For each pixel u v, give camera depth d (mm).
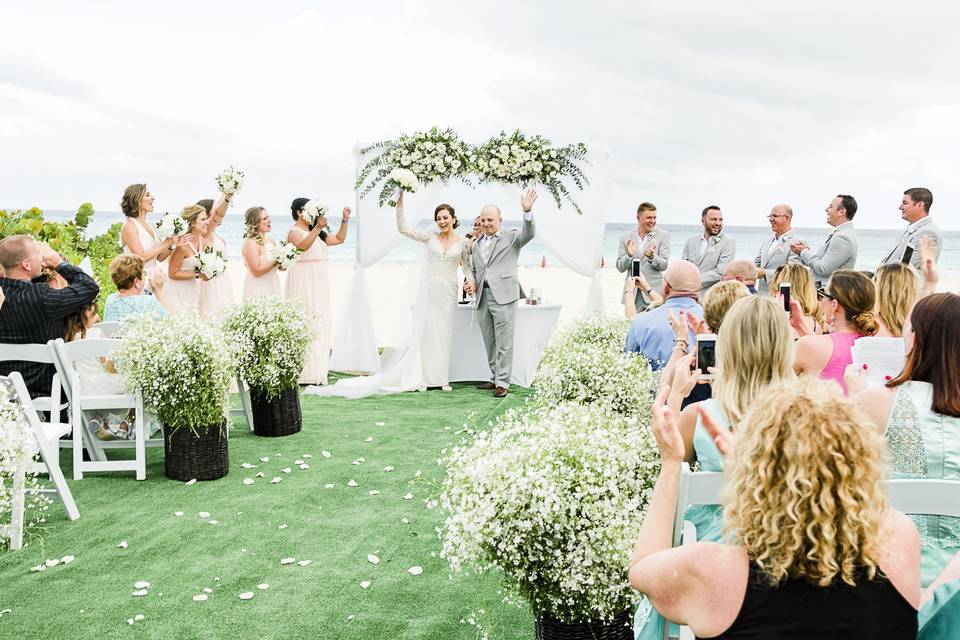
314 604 3494
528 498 2422
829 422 1529
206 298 7734
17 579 3734
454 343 8883
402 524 4496
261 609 3441
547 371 4184
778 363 2492
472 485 2541
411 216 8508
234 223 57062
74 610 3414
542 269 29484
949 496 2037
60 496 4488
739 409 2492
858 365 3338
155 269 6359
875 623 1523
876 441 1550
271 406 6324
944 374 2381
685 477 2203
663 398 1893
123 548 4105
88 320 5504
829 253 7367
